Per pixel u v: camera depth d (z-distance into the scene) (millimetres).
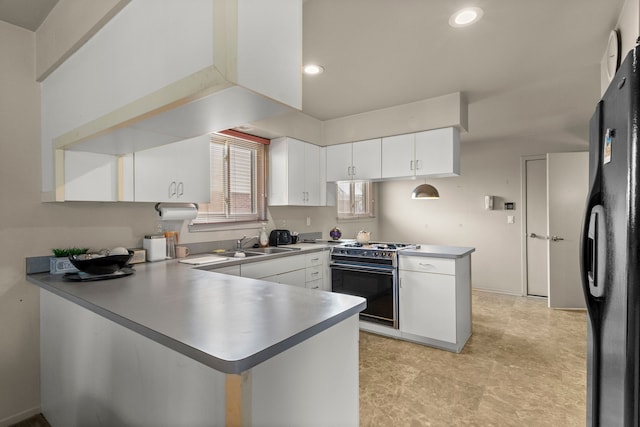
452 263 2861
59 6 1704
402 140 3555
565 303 4238
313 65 2582
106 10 1313
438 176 3541
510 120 4078
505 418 1963
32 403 1988
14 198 1937
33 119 2002
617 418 1051
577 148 4621
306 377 1116
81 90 1582
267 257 2832
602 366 1212
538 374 2494
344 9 1860
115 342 1350
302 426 1097
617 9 1869
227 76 920
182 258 2697
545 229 4844
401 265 3133
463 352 2895
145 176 2215
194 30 1003
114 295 1480
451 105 3225
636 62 962
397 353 2865
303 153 3836
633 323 949
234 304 1327
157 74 1128
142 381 1213
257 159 3699
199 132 1460
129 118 1250
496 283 5160
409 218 5914
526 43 2256
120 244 2416
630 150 961
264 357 889
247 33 993
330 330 1238
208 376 966
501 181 5117
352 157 3902
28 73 1980
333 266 3566
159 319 1142
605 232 1171
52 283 1747
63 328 1741
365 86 3016
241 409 874
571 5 1834
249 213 3594
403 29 2076
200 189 2584
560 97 3311
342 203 5164
